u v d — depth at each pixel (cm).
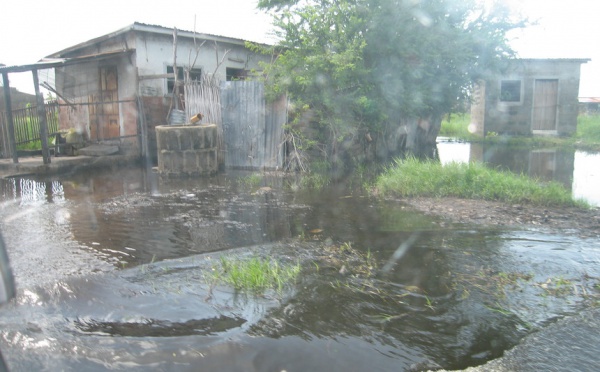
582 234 546
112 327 317
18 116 1361
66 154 1341
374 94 1052
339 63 946
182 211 679
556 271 430
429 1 1041
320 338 307
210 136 1037
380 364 280
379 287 392
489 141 1833
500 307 357
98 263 446
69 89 1482
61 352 282
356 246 507
